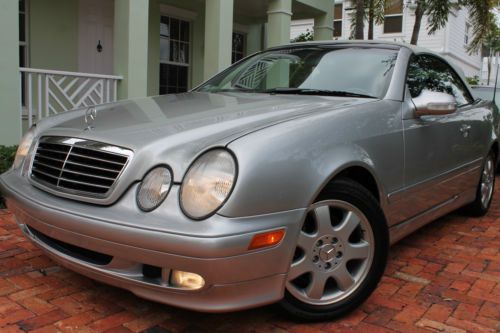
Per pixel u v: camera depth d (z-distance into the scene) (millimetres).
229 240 2078
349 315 2758
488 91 7980
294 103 2969
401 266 3572
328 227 2562
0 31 5262
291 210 2295
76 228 2311
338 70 3518
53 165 2629
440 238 4270
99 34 8977
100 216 2252
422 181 3367
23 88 7926
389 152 2955
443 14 10750
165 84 10547
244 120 2553
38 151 2787
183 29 10805
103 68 9109
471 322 2727
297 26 19750
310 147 2441
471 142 4191
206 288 2137
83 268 2439
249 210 2158
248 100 3166
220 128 2445
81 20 8648
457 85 4359
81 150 2508
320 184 2414
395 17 17953
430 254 3848
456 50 18797
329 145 2539
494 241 4211
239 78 3939
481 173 4637
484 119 4512
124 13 6539
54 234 2449
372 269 2768
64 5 8367
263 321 2652
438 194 3684
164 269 2203
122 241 2184
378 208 2760
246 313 2730
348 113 2785
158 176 2252
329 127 2607
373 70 3418
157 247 2115
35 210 2498
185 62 10953
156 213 2174
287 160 2312
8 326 2504
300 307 2537
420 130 3301
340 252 2641
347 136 2668
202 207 2121
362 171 2811
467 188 4348
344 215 2656
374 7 10492
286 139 2371
